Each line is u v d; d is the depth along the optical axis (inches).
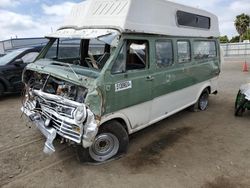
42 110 164.9
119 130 160.2
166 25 185.2
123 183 139.9
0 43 586.9
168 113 208.2
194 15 221.5
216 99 316.8
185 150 177.8
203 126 224.1
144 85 169.3
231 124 228.4
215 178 143.6
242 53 1016.9
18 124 227.1
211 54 264.1
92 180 142.8
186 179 142.9
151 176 145.9
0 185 138.9
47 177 145.9
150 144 187.6
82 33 157.8
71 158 165.9
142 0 159.8
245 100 235.5
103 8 160.7
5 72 309.6
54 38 189.9
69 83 146.9
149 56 171.8
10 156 169.0
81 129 133.0
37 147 181.8
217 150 177.3
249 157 166.9
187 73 219.3
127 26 149.3
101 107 138.6
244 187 135.2
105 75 140.6
